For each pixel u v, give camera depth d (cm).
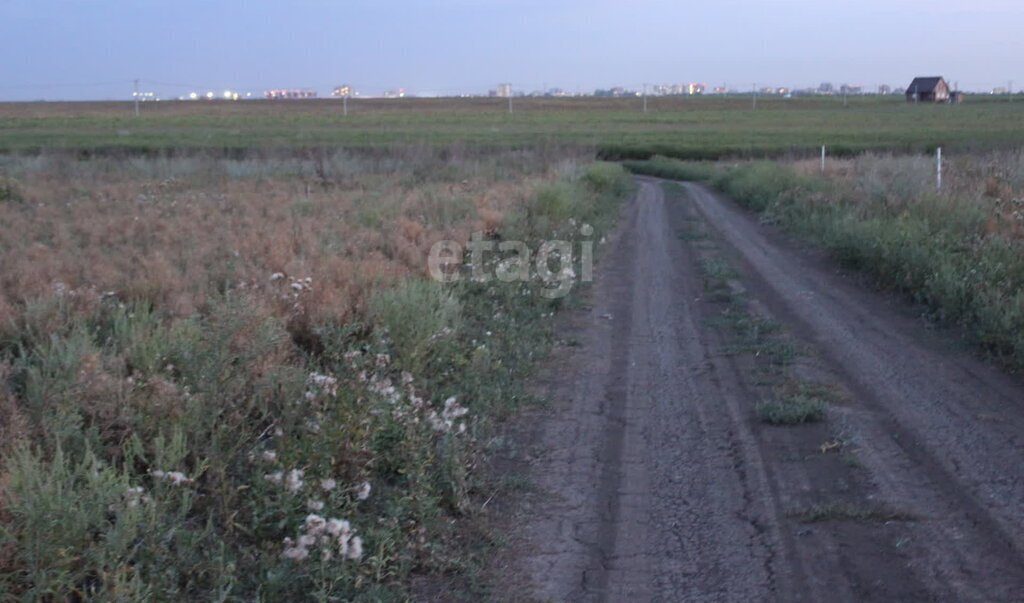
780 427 763
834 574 509
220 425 595
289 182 3025
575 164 3809
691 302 1344
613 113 13138
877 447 708
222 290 1066
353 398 629
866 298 1330
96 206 2106
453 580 507
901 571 511
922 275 1298
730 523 579
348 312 968
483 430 736
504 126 9650
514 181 3181
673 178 5466
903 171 2158
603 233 2180
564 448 720
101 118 10006
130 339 782
